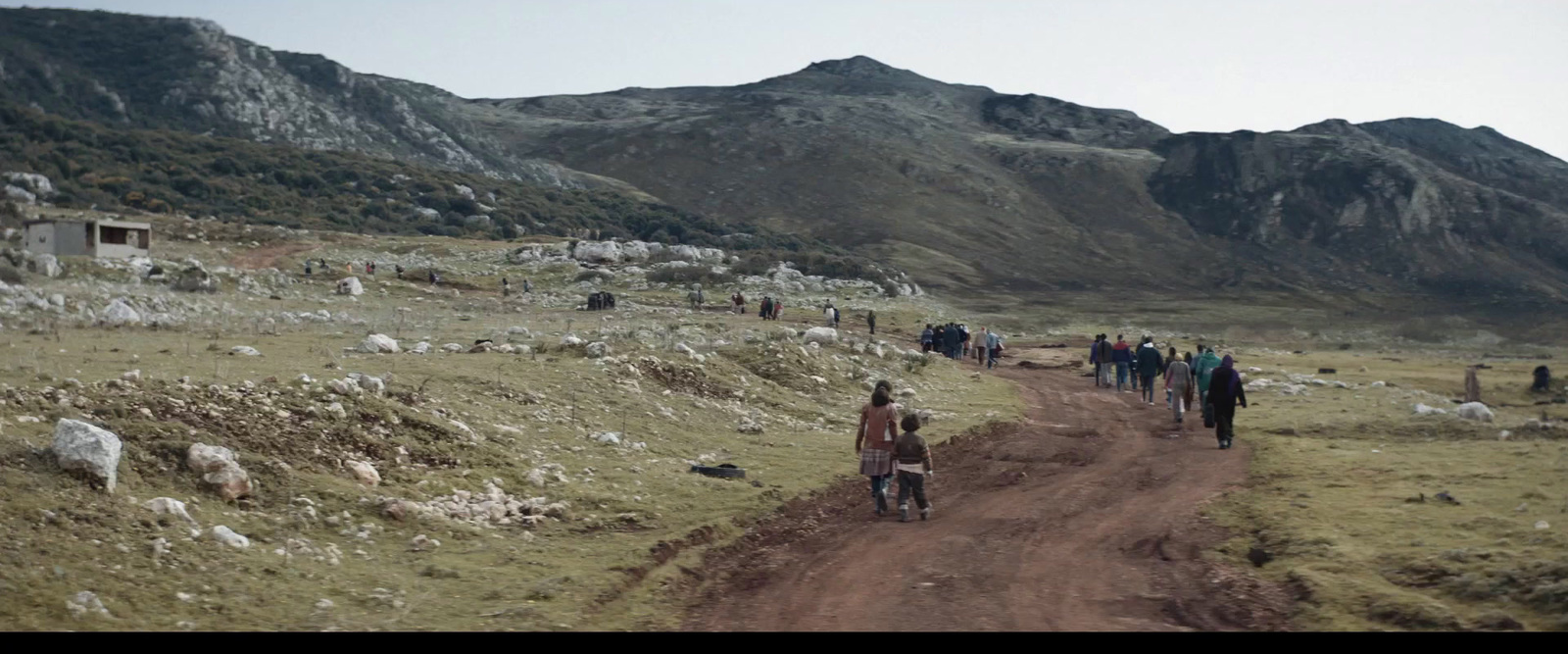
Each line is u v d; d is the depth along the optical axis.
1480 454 15.62
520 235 117.75
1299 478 14.20
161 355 18.19
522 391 17.56
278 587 8.63
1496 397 35.03
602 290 67.69
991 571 10.32
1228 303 143.50
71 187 96.69
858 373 26.70
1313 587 8.91
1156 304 134.75
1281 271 184.38
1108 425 22.66
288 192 115.62
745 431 18.55
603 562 10.17
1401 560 9.43
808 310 63.31
